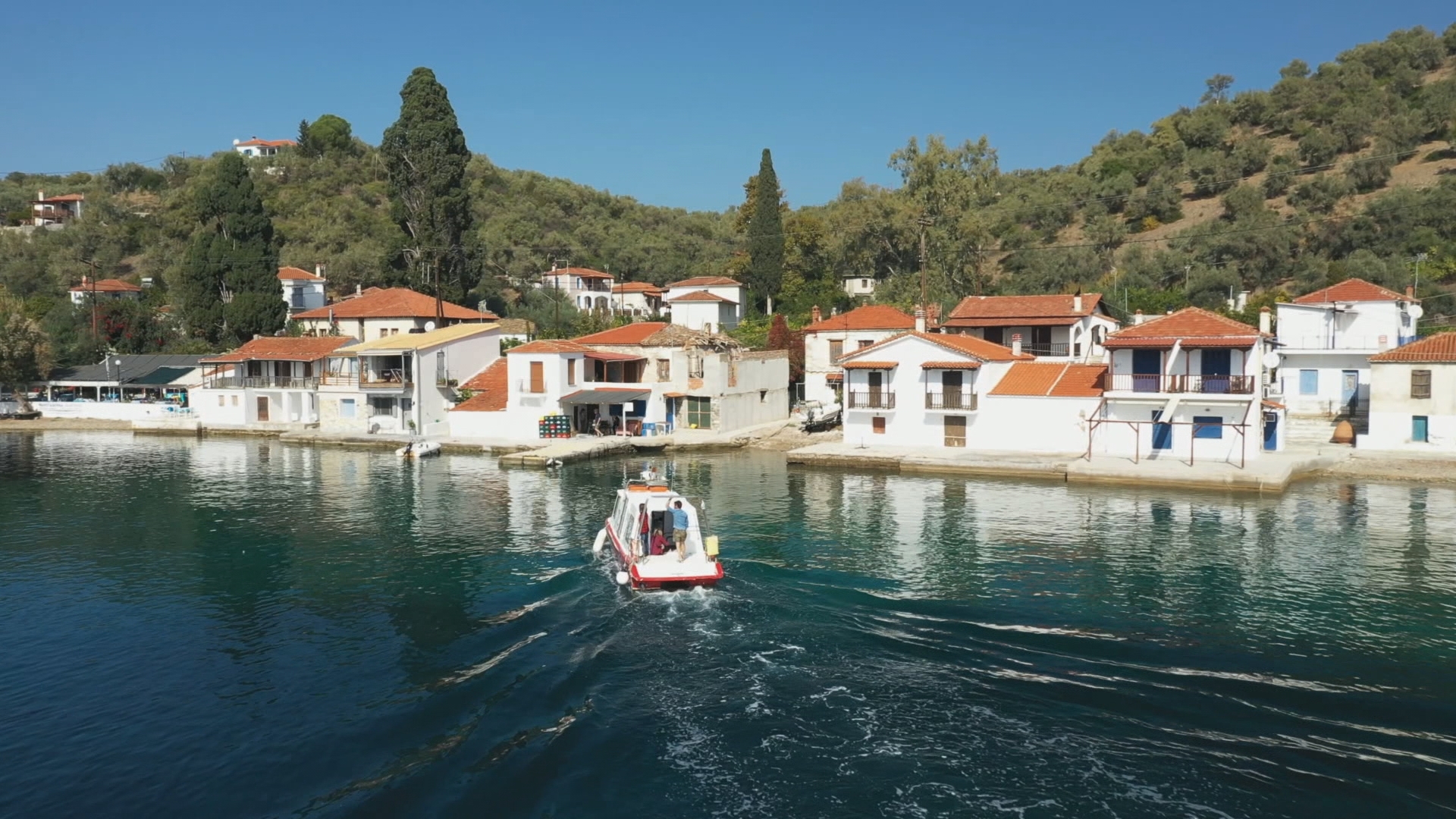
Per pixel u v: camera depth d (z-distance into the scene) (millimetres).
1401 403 54281
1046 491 47438
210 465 60531
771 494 47281
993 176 143250
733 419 72812
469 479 53188
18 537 38812
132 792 17938
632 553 29953
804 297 106375
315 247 120812
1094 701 20344
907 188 110438
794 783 17359
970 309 74688
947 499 45281
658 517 30750
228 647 25312
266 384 82000
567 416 68500
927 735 18969
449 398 74875
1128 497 45312
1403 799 16453
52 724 20812
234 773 18500
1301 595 28406
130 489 50750
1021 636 24391
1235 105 145000
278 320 98062
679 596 27625
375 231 126625
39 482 53562
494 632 25609
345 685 22500
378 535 38500
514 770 17984
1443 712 19781
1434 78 135625
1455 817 15875
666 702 20609
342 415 75750
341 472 56594
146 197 145125
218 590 30688
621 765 18047
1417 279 83500
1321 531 37219
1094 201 130250
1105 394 54219
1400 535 36438
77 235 126875
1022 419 57625
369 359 74688
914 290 100875
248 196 99250
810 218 110375
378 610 28078
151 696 22188
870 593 28188
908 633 24562
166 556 35344
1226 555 33344
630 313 116188
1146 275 103250
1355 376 60875
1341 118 125125
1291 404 62500
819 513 41906
